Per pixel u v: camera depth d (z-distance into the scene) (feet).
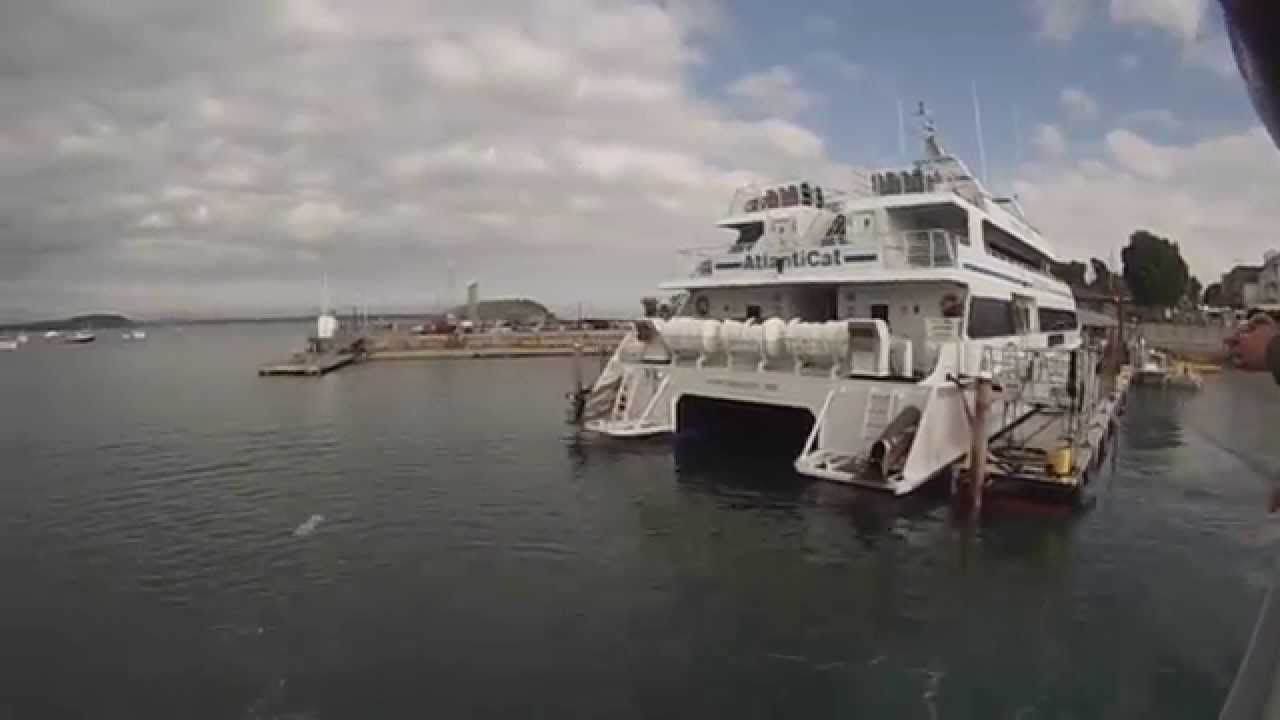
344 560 47.37
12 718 30.09
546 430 97.60
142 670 33.73
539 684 32.78
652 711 30.94
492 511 58.08
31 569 46.11
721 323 70.79
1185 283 249.96
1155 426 108.99
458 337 294.66
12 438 96.07
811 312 76.48
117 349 397.60
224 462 79.41
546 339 296.92
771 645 36.40
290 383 175.63
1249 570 46.26
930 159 79.92
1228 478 73.56
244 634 37.17
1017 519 54.34
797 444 79.20
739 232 88.38
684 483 65.77
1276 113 3.84
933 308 66.03
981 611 40.14
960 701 31.94
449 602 40.88
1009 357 68.08
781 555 47.83
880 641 36.86
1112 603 41.22
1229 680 33.71
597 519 55.67
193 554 48.78
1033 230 107.65
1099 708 31.53
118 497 64.23
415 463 77.25
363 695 31.83
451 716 30.37
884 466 54.65
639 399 81.71
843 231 79.10
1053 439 65.92
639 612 39.73
